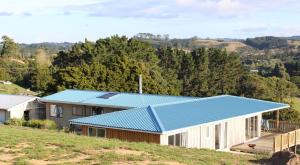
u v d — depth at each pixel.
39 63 100.94
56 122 39.88
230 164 16.20
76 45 80.19
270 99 69.75
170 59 84.81
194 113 29.00
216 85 81.38
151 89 53.97
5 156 15.41
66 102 38.25
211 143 28.97
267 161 17.27
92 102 36.56
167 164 14.93
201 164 15.67
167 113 27.89
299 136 27.19
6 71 92.31
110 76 53.75
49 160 14.89
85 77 53.03
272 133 36.41
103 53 75.25
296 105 70.62
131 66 55.69
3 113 42.00
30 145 17.55
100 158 15.24
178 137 26.05
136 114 27.56
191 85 80.50
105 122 26.92
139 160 15.23
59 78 53.66
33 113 43.66
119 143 19.36
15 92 71.88
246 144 31.42
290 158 16.61
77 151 16.50
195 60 84.56
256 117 34.22
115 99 36.97
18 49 127.81
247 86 76.38
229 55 86.50
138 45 78.75
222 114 29.97
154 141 24.72
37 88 76.25
